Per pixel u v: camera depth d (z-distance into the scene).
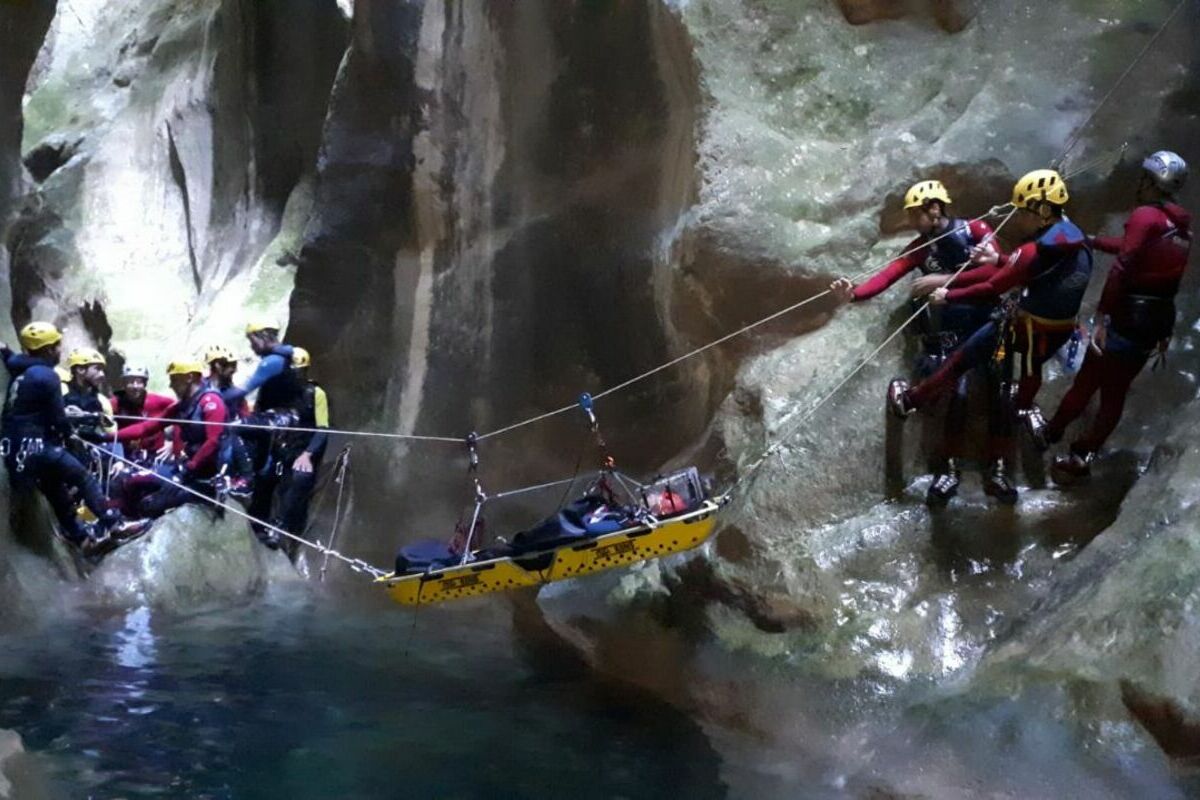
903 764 4.59
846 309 6.59
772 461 6.03
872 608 5.51
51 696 5.57
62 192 14.51
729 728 5.30
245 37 13.24
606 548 5.43
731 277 6.87
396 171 9.41
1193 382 5.82
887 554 5.63
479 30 9.05
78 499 8.09
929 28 7.26
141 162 14.71
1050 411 5.88
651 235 8.16
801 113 7.18
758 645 5.62
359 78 9.49
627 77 8.25
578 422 8.75
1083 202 6.30
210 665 6.19
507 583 5.55
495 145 9.09
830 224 6.81
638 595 6.34
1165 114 6.36
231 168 13.86
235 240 13.32
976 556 5.55
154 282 13.99
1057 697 4.42
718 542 5.99
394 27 9.30
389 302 9.52
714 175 7.00
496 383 9.13
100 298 13.56
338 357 9.61
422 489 9.29
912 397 5.68
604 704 5.64
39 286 13.93
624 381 8.55
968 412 5.80
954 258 5.70
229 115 13.84
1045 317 5.26
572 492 8.68
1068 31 6.76
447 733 5.20
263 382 8.60
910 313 6.20
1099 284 6.16
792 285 6.75
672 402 8.21
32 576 7.23
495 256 9.12
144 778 4.60
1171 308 5.18
